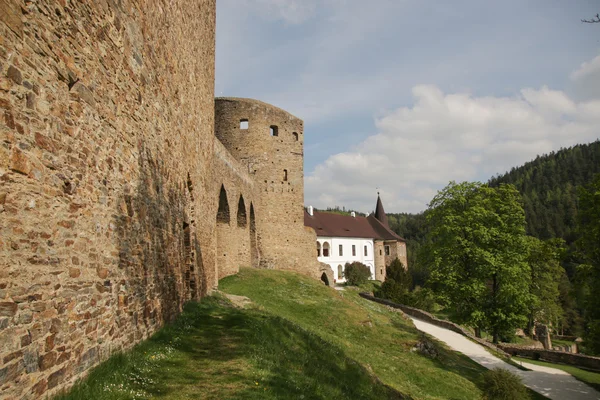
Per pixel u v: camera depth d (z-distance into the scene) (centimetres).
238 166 2469
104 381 482
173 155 948
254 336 881
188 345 768
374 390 930
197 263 1220
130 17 659
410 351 1656
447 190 2938
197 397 532
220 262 2158
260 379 641
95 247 518
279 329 1021
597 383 1841
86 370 482
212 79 1620
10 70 359
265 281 2198
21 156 372
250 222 2875
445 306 2705
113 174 584
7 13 354
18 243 364
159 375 582
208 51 1516
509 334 3325
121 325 598
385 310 2761
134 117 676
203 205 1361
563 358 2366
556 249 1748
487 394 1311
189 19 1150
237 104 3042
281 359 798
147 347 668
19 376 356
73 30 471
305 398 635
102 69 551
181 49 1041
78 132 479
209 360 699
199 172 1298
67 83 458
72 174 463
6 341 341
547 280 3556
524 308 2552
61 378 424
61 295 432
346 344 1443
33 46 393
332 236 5919
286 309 1744
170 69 922
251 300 1596
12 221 357
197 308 1101
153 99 785
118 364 543
